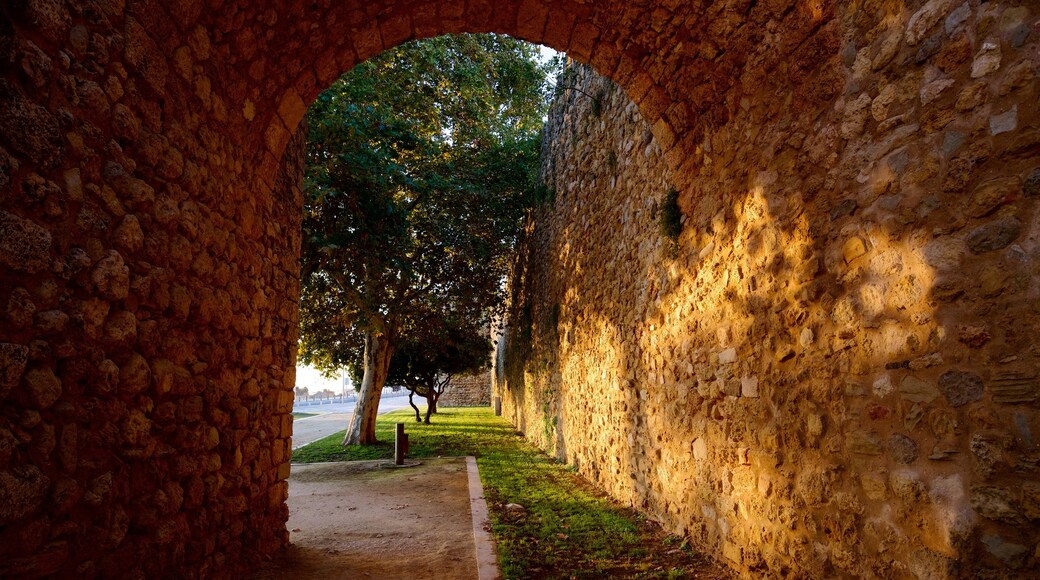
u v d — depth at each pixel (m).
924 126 2.30
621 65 4.54
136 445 2.42
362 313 10.46
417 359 19.03
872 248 2.57
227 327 3.43
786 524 3.17
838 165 2.81
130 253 2.35
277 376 4.43
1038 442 1.84
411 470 8.88
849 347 2.70
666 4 3.81
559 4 4.21
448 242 12.73
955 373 2.13
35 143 1.77
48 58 1.84
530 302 13.79
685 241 4.66
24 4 1.72
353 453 10.99
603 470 7.20
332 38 4.07
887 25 2.51
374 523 5.46
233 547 3.51
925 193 2.29
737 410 3.76
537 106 12.20
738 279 3.76
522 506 6.14
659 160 5.26
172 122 2.71
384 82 8.84
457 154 12.71
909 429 2.33
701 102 4.16
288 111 4.16
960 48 2.16
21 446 1.73
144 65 2.44
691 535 4.51
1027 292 1.89
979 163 2.07
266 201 4.16
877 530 2.50
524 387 14.98
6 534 1.69
